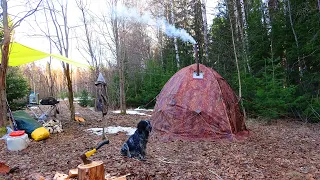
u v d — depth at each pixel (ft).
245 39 39.27
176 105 24.62
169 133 23.76
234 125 24.02
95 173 10.98
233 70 43.57
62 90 90.33
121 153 17.48
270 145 21.25
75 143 21.35
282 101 30.42
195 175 14.15
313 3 33.71
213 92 24.73
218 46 46.11
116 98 59.67
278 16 36.86
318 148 20.24
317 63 33.32
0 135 22.76
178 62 54.19
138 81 61.62
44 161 16.34
